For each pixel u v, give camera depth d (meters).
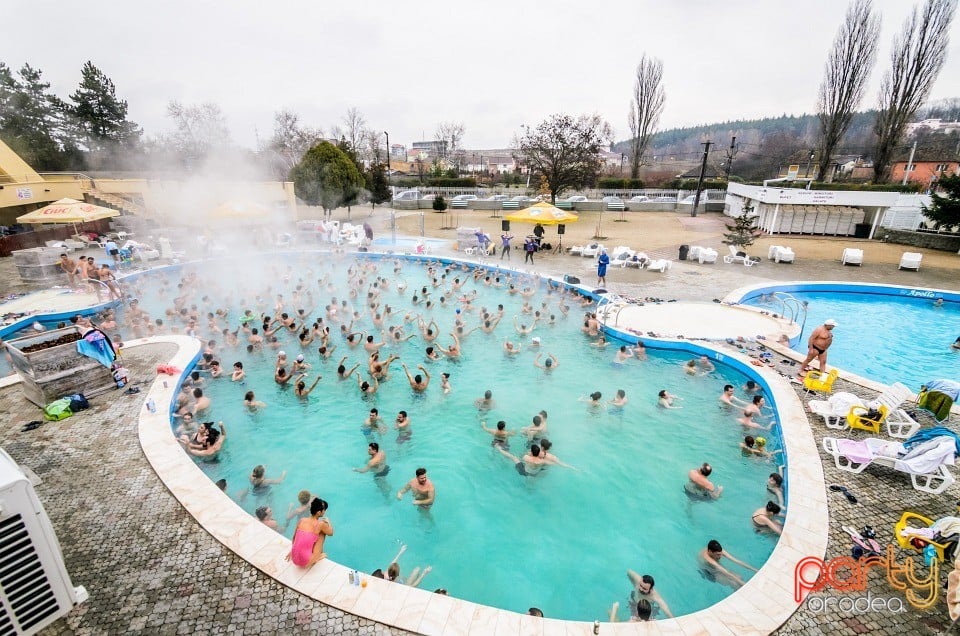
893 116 37.78
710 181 52.88
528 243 23.78
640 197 49.59
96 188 30.84
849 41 40.44
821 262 23.06
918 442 7.37
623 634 4.92
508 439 9.81
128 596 5.32
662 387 11.77
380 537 7.41
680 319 15.21
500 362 13.23
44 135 45.59
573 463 9.07
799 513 6.67
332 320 16.39
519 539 7.38
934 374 12.38
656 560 6.94
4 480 4.41
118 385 10.16
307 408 10.91
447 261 24.80
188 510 6.63
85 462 7.68
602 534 7.44
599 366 12.92
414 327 15.76
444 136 100.75
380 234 33.19
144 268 21.92
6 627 4.65
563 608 6.25
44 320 15.09
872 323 16.00
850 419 8.71
